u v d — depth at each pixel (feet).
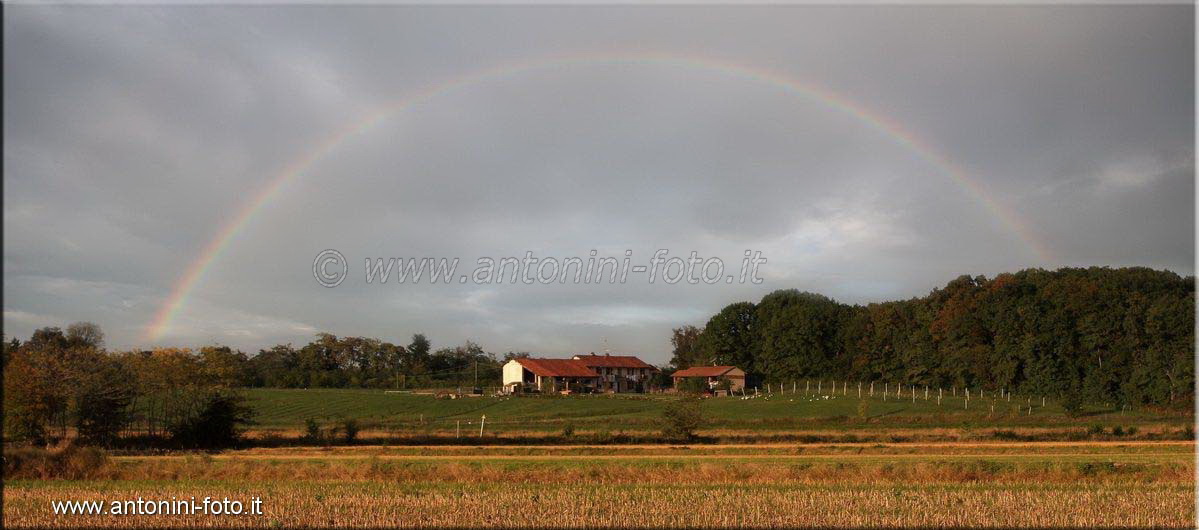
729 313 499.51
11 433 156.76
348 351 546.67
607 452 150.41
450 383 471.21
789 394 390.83
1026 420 211.41
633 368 506.89
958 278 419.54
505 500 81.76
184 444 164.45
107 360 176.86
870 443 167.02
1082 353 339.36
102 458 113.50
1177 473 106.22
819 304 475.31
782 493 86.89
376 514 75.46
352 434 171.22
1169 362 308.60
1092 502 81.20
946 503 80.79
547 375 447.83
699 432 184.24
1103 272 380.99
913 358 414.62
